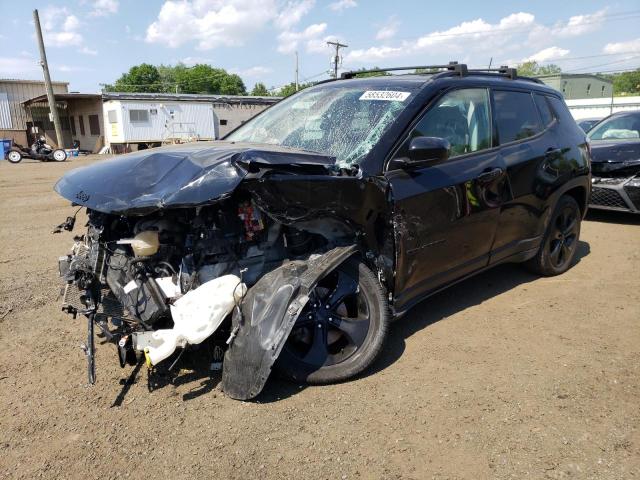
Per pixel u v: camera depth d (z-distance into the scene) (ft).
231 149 10.03
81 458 8.40
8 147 88.99
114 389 10.36
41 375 10.93
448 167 12.29
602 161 24.52
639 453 8.45
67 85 139.54
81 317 13.87
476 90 13.79
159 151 10.82
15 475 8.03
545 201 15.47
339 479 7.95
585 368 11.18
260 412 9.55
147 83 271.90
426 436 8.92
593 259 19.25
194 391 10.21
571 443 8.71
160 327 10.09
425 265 11.82
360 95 13.07
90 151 122.21
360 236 10.71
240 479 7.95
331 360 10.50
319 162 10.10
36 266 18.66
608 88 216.54
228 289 9.83
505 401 9.93
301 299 9.50
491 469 8.13
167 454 8.48
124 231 10.66
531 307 14.58
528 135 15.15
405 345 12.26
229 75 283.79
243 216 10.05
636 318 13.80
